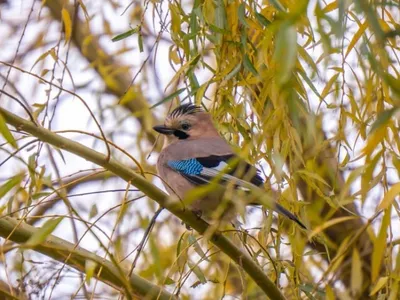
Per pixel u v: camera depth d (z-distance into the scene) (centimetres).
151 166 1114
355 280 662
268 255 805
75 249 750
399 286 720
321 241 844
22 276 839
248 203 853
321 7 603
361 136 784
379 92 771
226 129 863
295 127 805
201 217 938
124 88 1223
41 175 814
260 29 832
